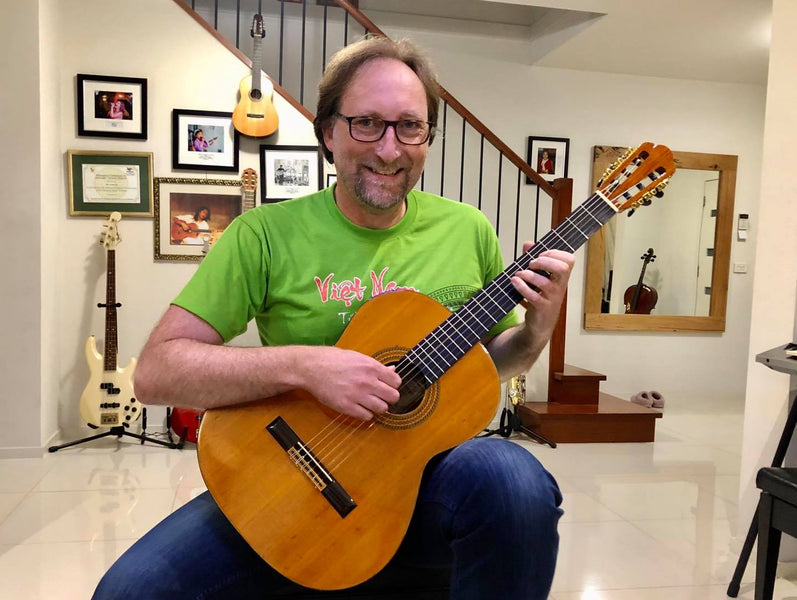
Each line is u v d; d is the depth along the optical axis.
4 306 3.08
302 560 1.02
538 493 0.98
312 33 4.62
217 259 1.23
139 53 3.46
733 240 5.38
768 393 2.24
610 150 5.07
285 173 3.57
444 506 1.03
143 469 2.96
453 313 1.18
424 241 1.32
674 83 5.21
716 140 5.31
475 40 4.87
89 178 3.43
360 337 1.17
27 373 3.11
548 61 4.86
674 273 5.29
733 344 5.44
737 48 4.47
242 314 1.25
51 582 1.91
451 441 1.11
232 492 1.06
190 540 1.09
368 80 1.17
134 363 3.37
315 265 1.26
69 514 2.42
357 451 1.08
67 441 3.42
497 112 4.93
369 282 1.27
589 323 5.14
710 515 2.64
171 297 3.54
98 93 3.42
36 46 3.08
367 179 1.20
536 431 3.77
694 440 3.89
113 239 3.35
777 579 2.09
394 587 1.24
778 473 1.73
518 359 1.30
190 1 4.45
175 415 3.31
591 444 3.73
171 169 3.51
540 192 4.96
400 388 1.13
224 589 1.07
